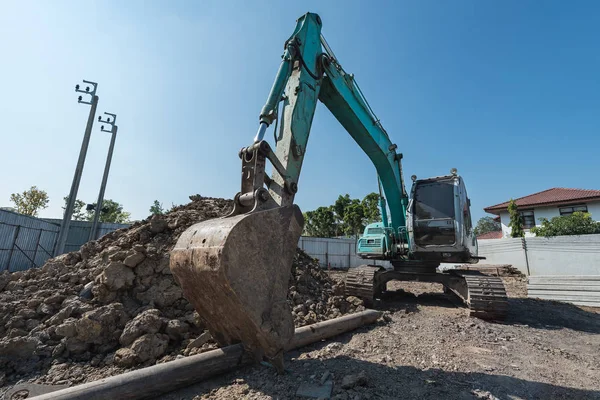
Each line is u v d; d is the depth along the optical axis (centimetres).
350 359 356
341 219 3281
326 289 668
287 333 261
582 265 1377
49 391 295
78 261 587
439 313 648
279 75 361
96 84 1305
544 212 2070
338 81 543
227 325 278
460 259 688
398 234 768
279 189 310
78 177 1220
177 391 272
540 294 947
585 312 741
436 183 728
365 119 639
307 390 267
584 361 383
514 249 1583
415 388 283
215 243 231
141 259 483
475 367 346
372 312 545
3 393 293
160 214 683
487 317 593
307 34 447
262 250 249
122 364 337
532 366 358
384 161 726
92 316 387
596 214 1894
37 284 487
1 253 1106
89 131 1262
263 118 322
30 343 357
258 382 283
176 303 449
